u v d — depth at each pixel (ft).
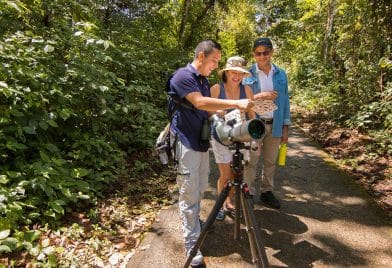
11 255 8.89
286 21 50.01
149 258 9.45
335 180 15.03
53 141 13.56
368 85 23.29
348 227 11.22
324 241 10.43
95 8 20.85
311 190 14.01
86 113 14.83
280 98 11.30
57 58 13.88
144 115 18.34
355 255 9.81
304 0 38.37
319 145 20.79
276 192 13.78
